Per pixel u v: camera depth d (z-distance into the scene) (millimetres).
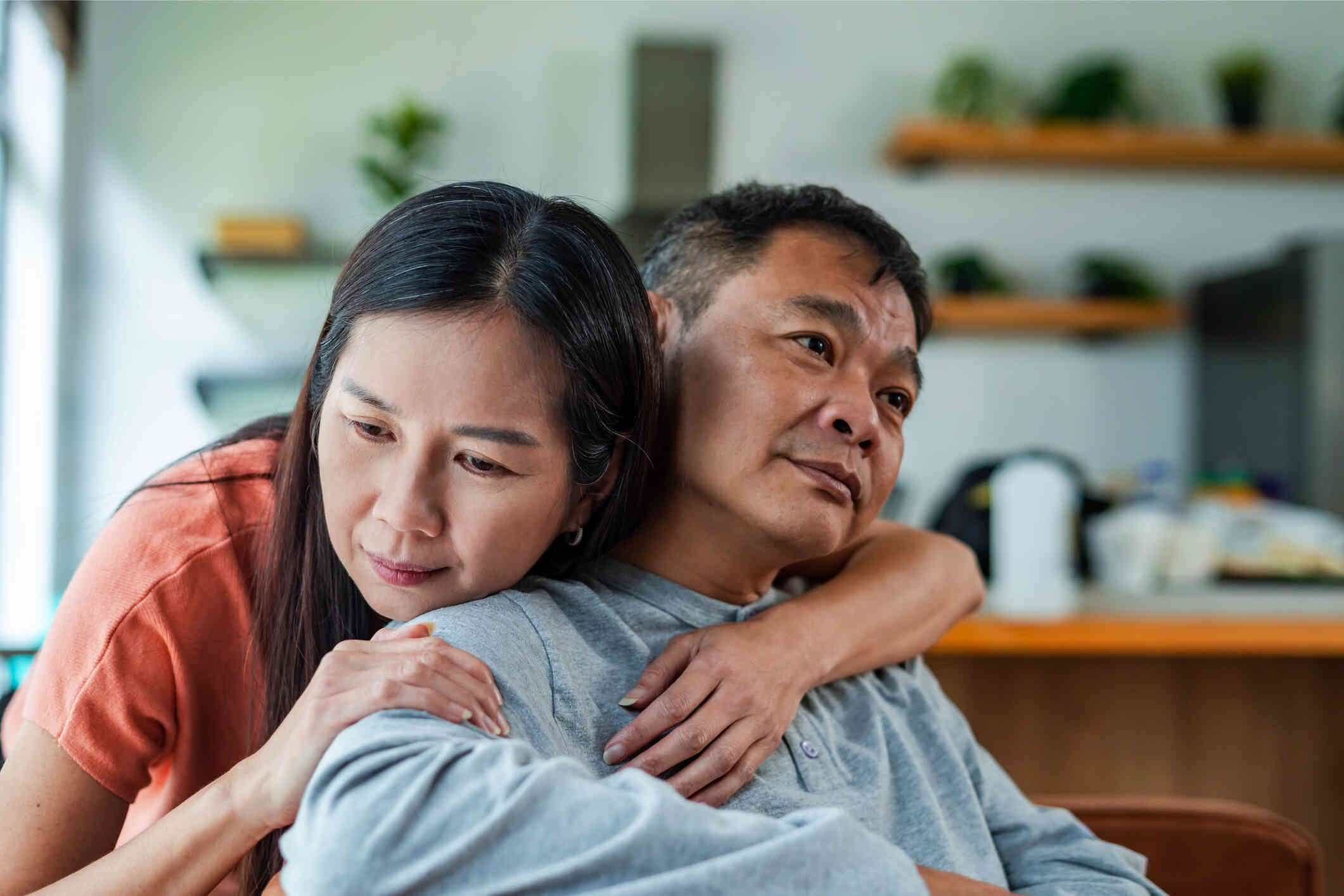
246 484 859
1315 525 2184
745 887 479
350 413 630
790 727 768
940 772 865
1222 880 1071
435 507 634
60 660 764
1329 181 4027
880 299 788
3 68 3025
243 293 3611
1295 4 4027
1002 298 3828
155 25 3668
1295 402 3422
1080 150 3744
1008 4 3969
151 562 792
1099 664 1729
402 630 625
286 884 506
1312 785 1751
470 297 612
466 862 478
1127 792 1730
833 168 3945
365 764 506
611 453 704
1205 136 3758
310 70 3742
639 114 3676
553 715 654
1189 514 2277
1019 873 882
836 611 826
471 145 3811
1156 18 4004
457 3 3801
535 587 753
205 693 829
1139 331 3971
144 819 887
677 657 718
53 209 3381
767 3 3908
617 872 479
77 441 3588
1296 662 1752
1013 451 3994
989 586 1852
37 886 741
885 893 507
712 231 808
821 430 744
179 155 3674
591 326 652
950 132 3682
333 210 3746
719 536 791
